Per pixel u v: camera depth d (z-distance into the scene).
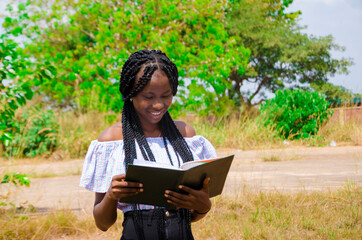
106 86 14.37
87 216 4.67
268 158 9.71
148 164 1.71
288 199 5.08
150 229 1.79
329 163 8.73
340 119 15.08
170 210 1.83
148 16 15.89
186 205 1.68
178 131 2.00
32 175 8.71
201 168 1.67
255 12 28.66
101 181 1.90
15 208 4.98
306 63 32.31
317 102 14.75
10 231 4.16
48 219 4.42
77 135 13.02
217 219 4.41
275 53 31.52
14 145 12.13
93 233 4.26
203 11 15.73
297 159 9.70
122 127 1.91
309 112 14.69
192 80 15.26
